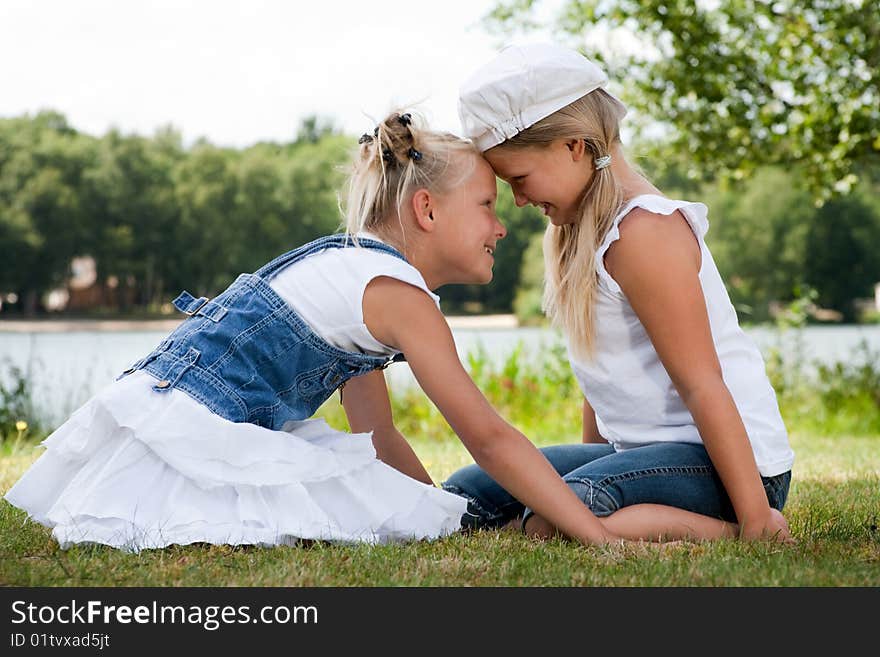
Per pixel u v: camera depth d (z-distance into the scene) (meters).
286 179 62.72
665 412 3.35
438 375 3.09
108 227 61.25
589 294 3.29
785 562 2.83
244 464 3.06
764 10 11.58
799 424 10.09
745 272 54.19
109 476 3.04
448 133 3.36
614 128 3.32
